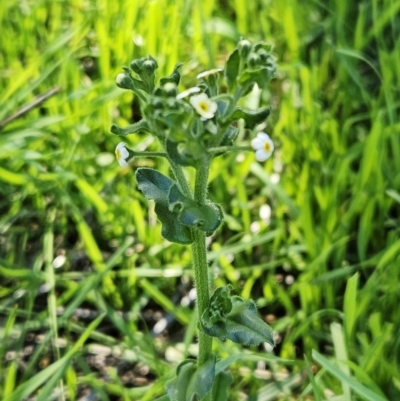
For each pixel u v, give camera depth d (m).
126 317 0.30
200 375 0.17
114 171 0.32
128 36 0.36
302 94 0.35
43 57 0.34
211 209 0.16
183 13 0.36
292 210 0.30
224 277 0.30
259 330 0.17
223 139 0.16
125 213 0.32
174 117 0.14
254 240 0.29
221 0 0.45
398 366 0.25
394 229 0.31
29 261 0.33
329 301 0.27
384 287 0.26
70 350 0.24
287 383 0.25
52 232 0.31
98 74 0.41
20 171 0.35
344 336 0.24
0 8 0.39
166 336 0.30
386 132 0.31
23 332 0.27
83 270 0.33
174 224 0.17
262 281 0.30
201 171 0.15
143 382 0.28
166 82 0.15
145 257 0.31
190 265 0.30
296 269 0.31
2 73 0.38
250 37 0.39
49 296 0.27
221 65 0.38
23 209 0.34
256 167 0.31
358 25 0.37
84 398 0.26
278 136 0.34
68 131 0.34
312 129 0.32
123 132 0.16
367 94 0.34
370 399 0.19
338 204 0.31
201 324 0.17
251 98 0.34
